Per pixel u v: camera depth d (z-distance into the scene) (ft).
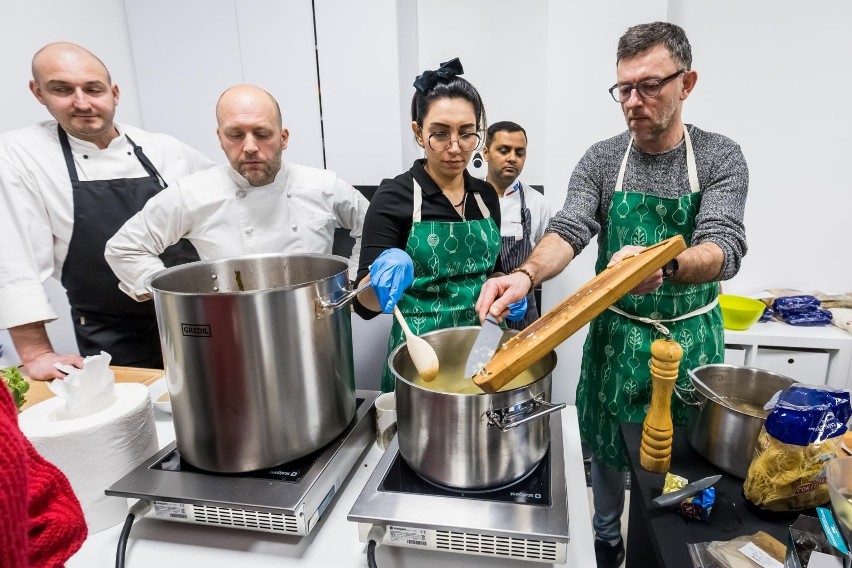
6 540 0.94
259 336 2.04
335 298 2.30
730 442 2.39
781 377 2.72
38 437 2.03
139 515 2.13
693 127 3.72
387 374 3.87
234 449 2.17
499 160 6.63
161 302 2.06
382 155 7.31
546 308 7.29
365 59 7.00
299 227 5.12
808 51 6.22
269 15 7.14
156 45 7.66
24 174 4.60
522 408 1.99
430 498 2.04
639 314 3.87
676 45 3.18
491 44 7.80
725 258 3.09
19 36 6.34
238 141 4.35
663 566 1.95
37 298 4.33
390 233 3.84
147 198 5.21
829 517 1.73
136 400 2.37
